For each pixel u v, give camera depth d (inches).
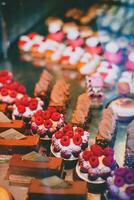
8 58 61.7
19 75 56.9
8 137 41.6
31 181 35.9
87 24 69.9
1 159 40.9
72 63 57.6
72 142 40.4
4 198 35.5
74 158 40.4
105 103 49.8
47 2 76.0
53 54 60.0
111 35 65.9
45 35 66.7
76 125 44.1
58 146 40.4
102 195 36.9
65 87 50.1
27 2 70.4
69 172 40.1
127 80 52.2
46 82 50.4
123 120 46.9
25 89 51.2
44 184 35.4
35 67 58.8
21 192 37.2
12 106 47.6
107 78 53.4
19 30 67.5
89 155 38.1
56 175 37.5
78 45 62.3
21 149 40.5
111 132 42.5
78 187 35.0
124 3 77.6
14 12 66.6
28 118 45.2
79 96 48.5
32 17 71.3
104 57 59.5
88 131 45.3
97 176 37.3
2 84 49.9
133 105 47.9
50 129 42.7
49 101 48.7
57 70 57.8
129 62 56.7
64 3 78.2
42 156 38.9
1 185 38.0
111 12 74.8
